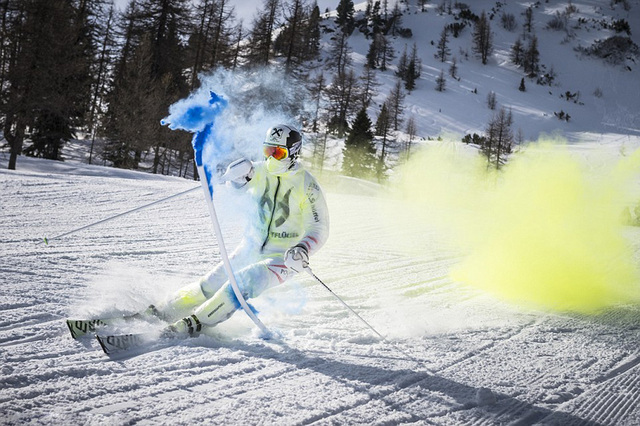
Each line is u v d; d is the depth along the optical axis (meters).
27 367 2.86
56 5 25.52
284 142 3.77
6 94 24.69
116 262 5.89
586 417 2.91
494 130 61.78
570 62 149.62
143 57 32.44
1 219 7.80
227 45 39.69
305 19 39.41
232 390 2.85
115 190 12.50
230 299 3.67
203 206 11.12
